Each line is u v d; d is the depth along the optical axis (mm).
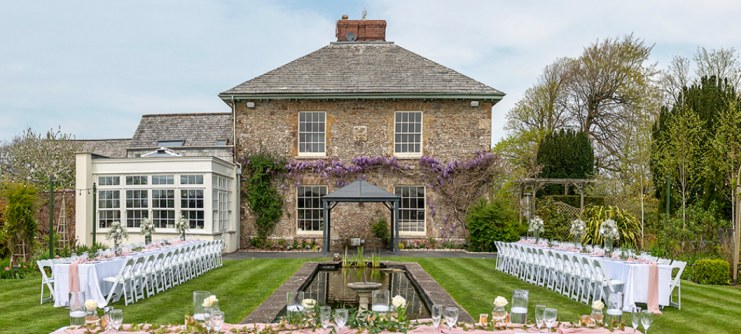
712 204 13453
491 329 3992
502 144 29828
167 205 15891
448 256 16000
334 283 10938
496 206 17859
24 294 9141
